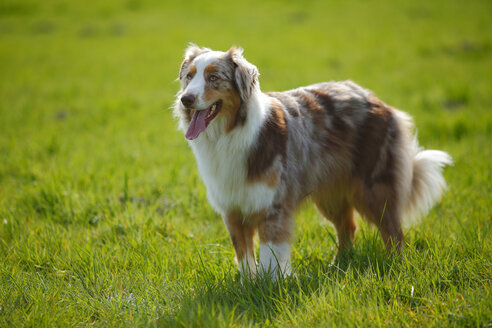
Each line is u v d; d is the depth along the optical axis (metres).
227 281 4.61
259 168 4.66
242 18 26.78
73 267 5.11
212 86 4.57
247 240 5.14
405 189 5.41
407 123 5.61
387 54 18.19
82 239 5.82
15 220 6.22
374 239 5.06
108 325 4.06
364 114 5.32
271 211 4.76
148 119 12.20
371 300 4.08
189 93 4.48
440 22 23.41
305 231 5.96
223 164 4.74
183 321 3.91
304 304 4.11
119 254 5.39
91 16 29.03
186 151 9.60
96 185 7.53
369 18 25.25
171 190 7.49
